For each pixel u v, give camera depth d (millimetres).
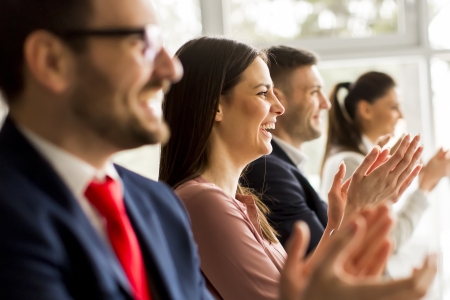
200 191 1357
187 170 1440
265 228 1511
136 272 791
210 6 3002
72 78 744
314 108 2275
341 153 2688
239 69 1436
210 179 1442
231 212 1352
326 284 649
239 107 1440
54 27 732
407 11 3221
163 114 1479
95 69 742
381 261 766
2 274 633
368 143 2779
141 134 765
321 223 2111
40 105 746
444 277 3143
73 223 703
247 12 3104
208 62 1437
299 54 2289
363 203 1341
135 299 732
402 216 1906
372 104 2756
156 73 788
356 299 633
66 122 752
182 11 2959
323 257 666
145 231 841
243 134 1447
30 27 731
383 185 1351
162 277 822
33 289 637
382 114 2764
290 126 2285
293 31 3148
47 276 654
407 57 3227
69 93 744
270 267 1320
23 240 652
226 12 3074
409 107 3264
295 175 2119
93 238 722
